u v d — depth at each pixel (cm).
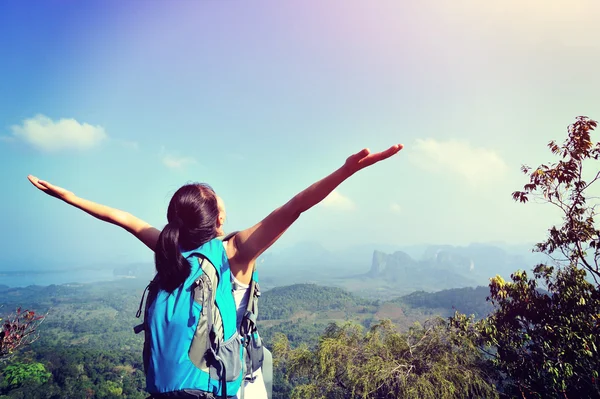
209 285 125
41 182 171
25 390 6488
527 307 1012
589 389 898
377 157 121
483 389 1243
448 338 1465
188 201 135
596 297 923
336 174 124
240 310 142
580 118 889
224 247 141
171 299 122
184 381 114
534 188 973
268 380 176
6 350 802
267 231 132
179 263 123
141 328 129
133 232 174
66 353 8950
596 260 901
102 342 15012
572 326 916
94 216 173
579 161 899
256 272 150
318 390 1725
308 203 127
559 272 992
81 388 7112
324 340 1761
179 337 117
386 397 1461
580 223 912
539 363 970
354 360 1623
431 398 1288
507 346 1049
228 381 121
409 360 1481
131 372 8850
